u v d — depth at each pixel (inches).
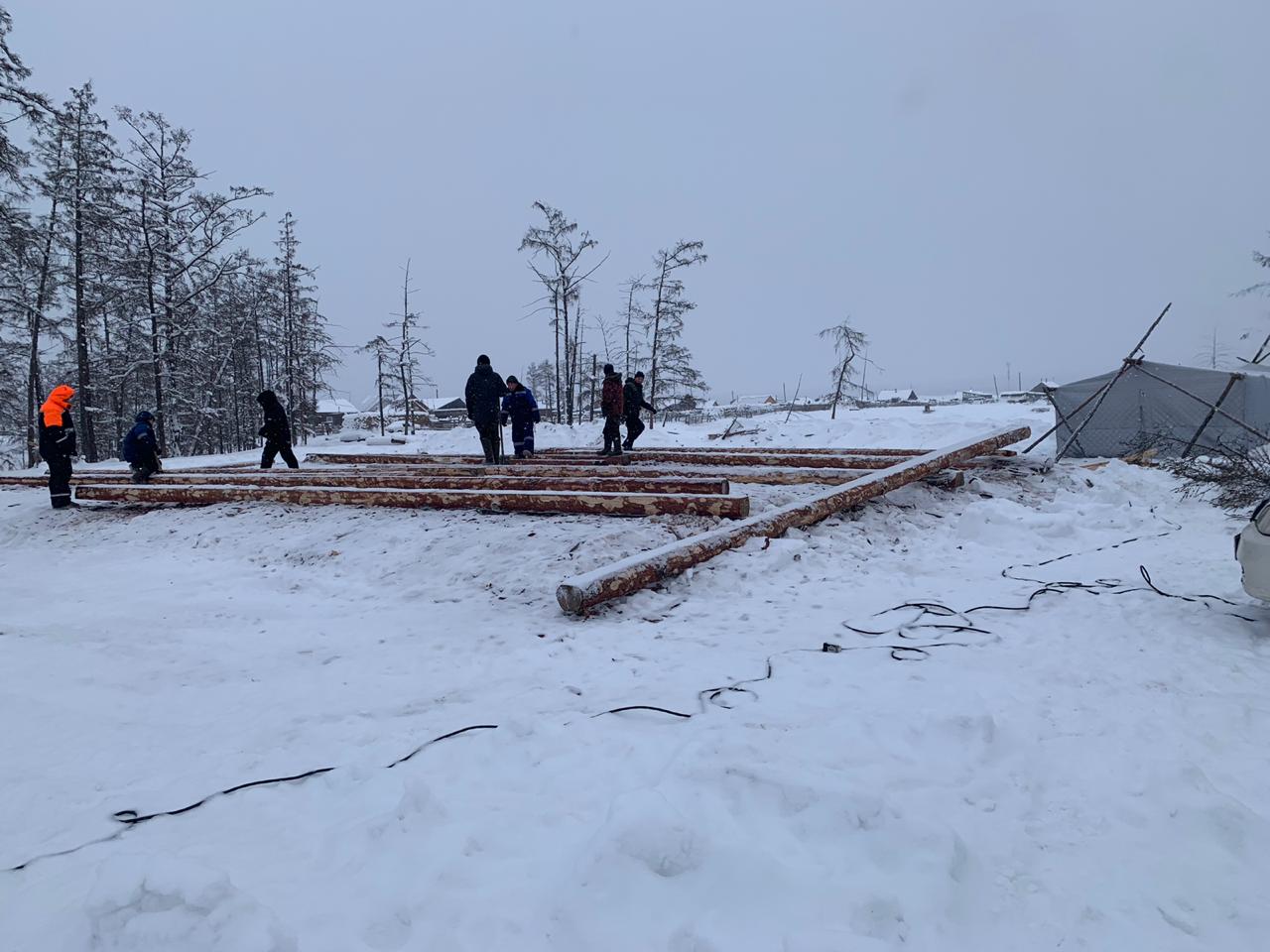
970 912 78.9
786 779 101.0
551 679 167.8
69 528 421.4
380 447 980.6
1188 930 76.0
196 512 412.5
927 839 87.2
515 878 88.6
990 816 98.7
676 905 79.6
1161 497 395.2
